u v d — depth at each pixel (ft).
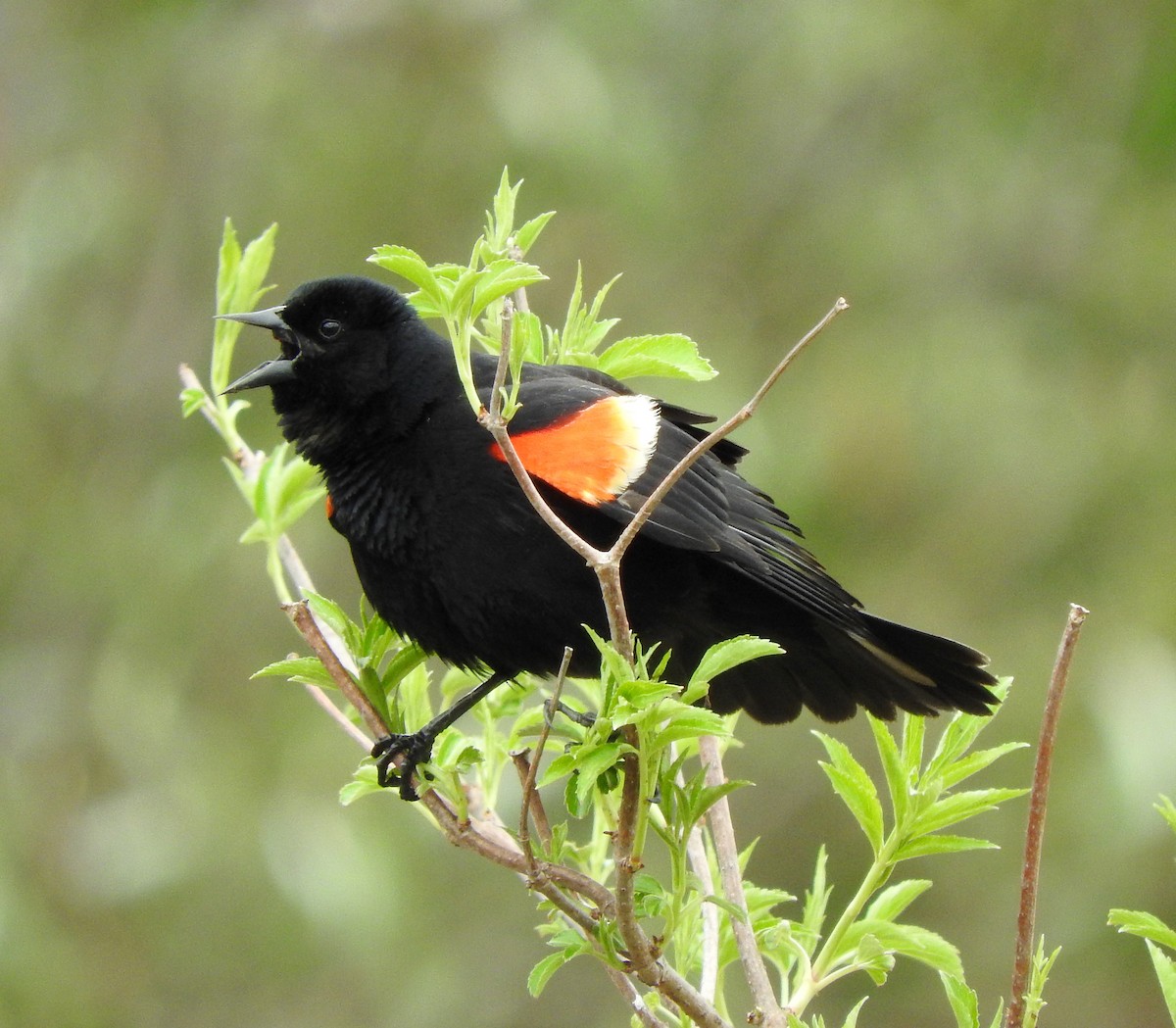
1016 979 14.93
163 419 47.78
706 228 49.78
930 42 50.19
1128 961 42.47
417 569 20.08
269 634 44.62
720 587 21.13
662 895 16.31
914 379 46.06
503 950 43.19
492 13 47.29
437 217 46.37
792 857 45.47
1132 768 40.88
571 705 20.57
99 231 48.75
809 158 50.47
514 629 19.97
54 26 50.78
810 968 17.66
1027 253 48.34
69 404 47.88
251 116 48.57
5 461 47.14
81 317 48.73
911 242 48.98
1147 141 47.62
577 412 19.65
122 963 41.27
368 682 18.28
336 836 41.06
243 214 47.78
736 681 22.77
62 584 46.11
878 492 45.11
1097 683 42.93
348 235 46.78
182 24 50.11
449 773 17.52
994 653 44.01
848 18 50.16
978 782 43.09
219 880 41.22
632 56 49.16
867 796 17.80
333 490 20.53
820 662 22.22
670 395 44.37
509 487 19.53
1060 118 48.98
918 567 44.96
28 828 43.04
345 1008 41.93
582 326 21.56
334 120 47.65
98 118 50.01
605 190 45.98
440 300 15.12
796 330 48.73
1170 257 47.01
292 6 49.44
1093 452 45.32
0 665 45.34
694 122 50.31
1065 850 42.39
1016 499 44.86
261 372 20.61
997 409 45.42
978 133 49.60
